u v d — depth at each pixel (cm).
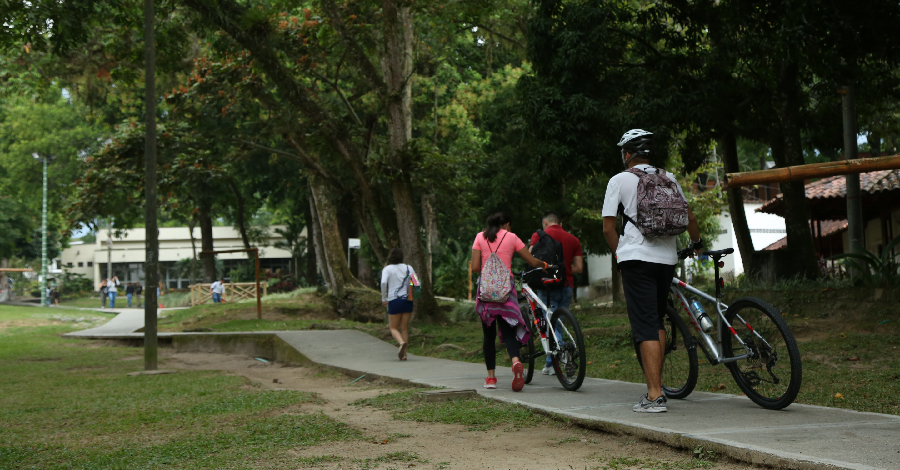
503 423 507
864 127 1780
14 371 1234
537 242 771
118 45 1828
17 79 2023
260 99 1919
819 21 1013
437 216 3319
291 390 802
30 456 462
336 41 1764
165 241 6316
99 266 6378
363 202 1869
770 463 334
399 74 1599
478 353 1091
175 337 1767
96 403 758
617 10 1449
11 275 6919
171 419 616
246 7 1670
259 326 1897
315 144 1673
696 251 531
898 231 2039
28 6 1466
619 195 498
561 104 1393
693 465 354
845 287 981
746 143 2623
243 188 4150
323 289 2609
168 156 1991
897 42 1051
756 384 501
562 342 658
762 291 1048
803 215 1322
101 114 3844
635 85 1405
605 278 3841
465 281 3016
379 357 1136
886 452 337
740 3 1146
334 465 397
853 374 656
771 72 1406
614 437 437
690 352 545
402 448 437
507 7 2227
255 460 420
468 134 3011
